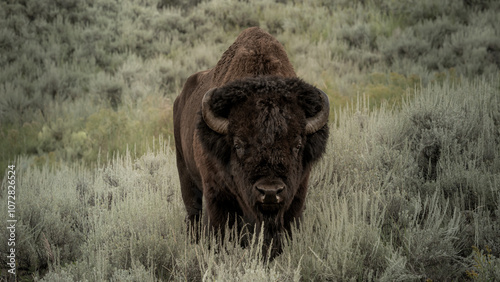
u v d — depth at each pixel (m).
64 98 42.09
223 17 56.62
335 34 48.22
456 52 41.84
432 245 13.28
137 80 42.81
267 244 13.26
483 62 38.47
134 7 60.66
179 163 18.12
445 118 18.61
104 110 34.12
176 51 49.69
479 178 16.09
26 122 34.66
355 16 52.31
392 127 20.03
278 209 12.17
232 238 13.57
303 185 13.79
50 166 28.19
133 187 20.09
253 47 14.58
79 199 20.34
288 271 12.30
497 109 20.47
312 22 53.03
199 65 46.06
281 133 11.42
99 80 41.66
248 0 60.53
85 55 49.41
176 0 63.59
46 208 18.41
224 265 12.49
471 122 18.98
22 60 46.66
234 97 12.08
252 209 12.32
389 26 48.84
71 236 16.80
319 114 12.60
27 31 52.41
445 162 17.56
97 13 57.94
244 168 11.71
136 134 31.02
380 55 43.53
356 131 21.12
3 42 48.97
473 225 14.83
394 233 14.95
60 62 48.06
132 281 12.95
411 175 17.36
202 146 13.05
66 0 58.09
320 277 13.08
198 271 13.55
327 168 18.72
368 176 17.17
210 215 14.06
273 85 12.12
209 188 13.90
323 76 35.91
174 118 19.62
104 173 22.22
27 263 16.08
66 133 33.09
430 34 46.31
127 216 16.48
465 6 51.03
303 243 13.98
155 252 14.47
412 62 41.50
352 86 33.97
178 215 17.30
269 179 11.20
